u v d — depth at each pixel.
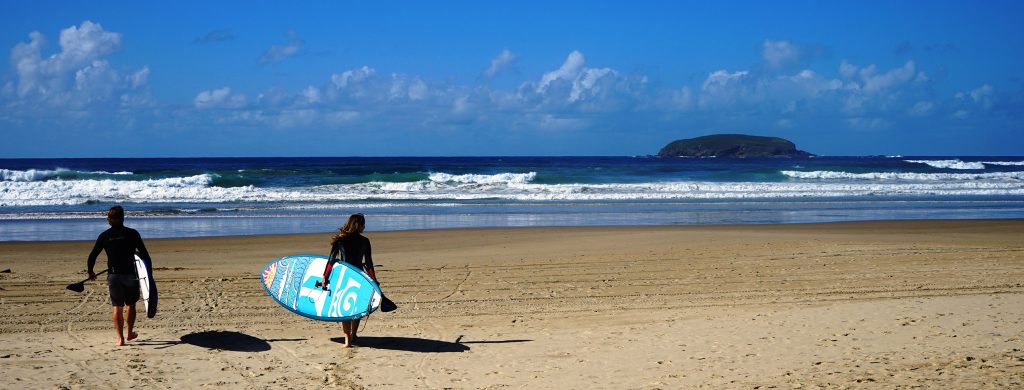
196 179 41.78
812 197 35.69
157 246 17.36
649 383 5.98
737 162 112.94
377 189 38.91
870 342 7.09
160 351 7.53
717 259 14.77
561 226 22.48
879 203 32.22
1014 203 32.19
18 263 14.52
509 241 18.28
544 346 7.61
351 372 6.69
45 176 44.56
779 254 15.43
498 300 10.69
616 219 25.33
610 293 11.21
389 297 10.95
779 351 6.89
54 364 6.92
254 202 31.78
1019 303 8.92
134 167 81.25
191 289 11.48
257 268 13.80
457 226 22.88
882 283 11.83
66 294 10.94
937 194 37.81
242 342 7.99
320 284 8.01
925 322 7.91
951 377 5.62
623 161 126.44
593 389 5.88
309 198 33.56
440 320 9.28
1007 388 5.25
